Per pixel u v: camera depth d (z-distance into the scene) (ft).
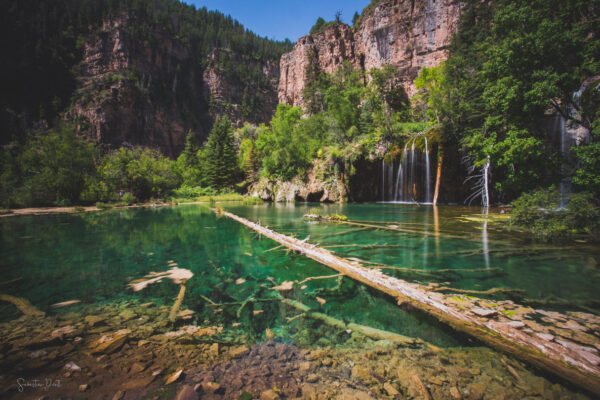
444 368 7.27
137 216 52.95
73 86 267.80
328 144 115.34
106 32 291.79
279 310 11.14
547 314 10.59
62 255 21.09
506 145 40.57
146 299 12.25
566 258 19.99
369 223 39.22
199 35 409.08
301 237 28.53
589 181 31.50
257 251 22.63
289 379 6.75
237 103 379.55
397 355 7.93
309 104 168.14
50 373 6.80
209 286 14.07
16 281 14.73
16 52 254.27
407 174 95.20
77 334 8.95
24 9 277.85
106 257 20.42
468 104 79.77
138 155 122.52
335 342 8.67
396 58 158.61
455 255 20.94
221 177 144.46
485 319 9.99
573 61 35.24
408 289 12.52
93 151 96.02
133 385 6.36
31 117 235.40
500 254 21.18
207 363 7.41
